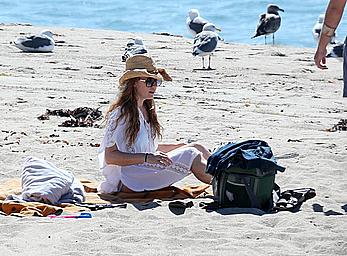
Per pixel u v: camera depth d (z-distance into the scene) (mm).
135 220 13273
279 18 51688
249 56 41719
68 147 19328
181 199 14742
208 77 34094
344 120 23656
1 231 12586
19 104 25516
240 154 13977
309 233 12398
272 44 52000
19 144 19625
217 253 11562
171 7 75750
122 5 78000
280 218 13211
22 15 73375
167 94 28562
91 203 14398
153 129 15344
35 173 14602
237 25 64625
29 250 11672
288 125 23375
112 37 48125
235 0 77625
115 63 37219
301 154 18609
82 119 23016
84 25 66500
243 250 11664
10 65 35000
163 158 14680
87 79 31844
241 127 22750
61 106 25297
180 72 35375
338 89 31562
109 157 14820
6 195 14664
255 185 13906
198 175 15086
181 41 47594
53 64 35938
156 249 11734
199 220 13188
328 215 13594
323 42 13953
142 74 14664
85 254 11492
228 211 13766
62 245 11883
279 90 30891
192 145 15578
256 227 12781
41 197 14125
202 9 73562
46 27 52344
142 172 15000
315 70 36906
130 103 14797
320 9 72750
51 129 21719
